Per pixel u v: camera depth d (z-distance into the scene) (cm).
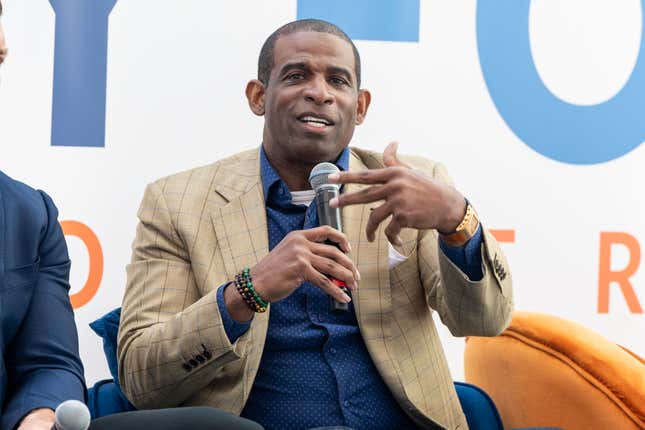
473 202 1108
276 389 796
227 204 841
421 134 1105
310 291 811
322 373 798
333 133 826
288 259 725
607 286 1115
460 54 1109
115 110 1067
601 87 1128
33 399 646
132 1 1072
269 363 802
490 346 991
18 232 697
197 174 872
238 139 1084
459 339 1109
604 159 1123
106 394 859
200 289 813
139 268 831
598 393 894
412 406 794
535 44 1120
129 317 809
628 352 954
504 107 1112
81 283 1055
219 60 1081
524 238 1110
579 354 909
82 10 1064
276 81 835
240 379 791
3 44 704
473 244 748
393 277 828
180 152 1076
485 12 1112
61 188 1058
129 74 1070
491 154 1111
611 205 1120
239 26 1084
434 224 726
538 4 1121
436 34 1106
